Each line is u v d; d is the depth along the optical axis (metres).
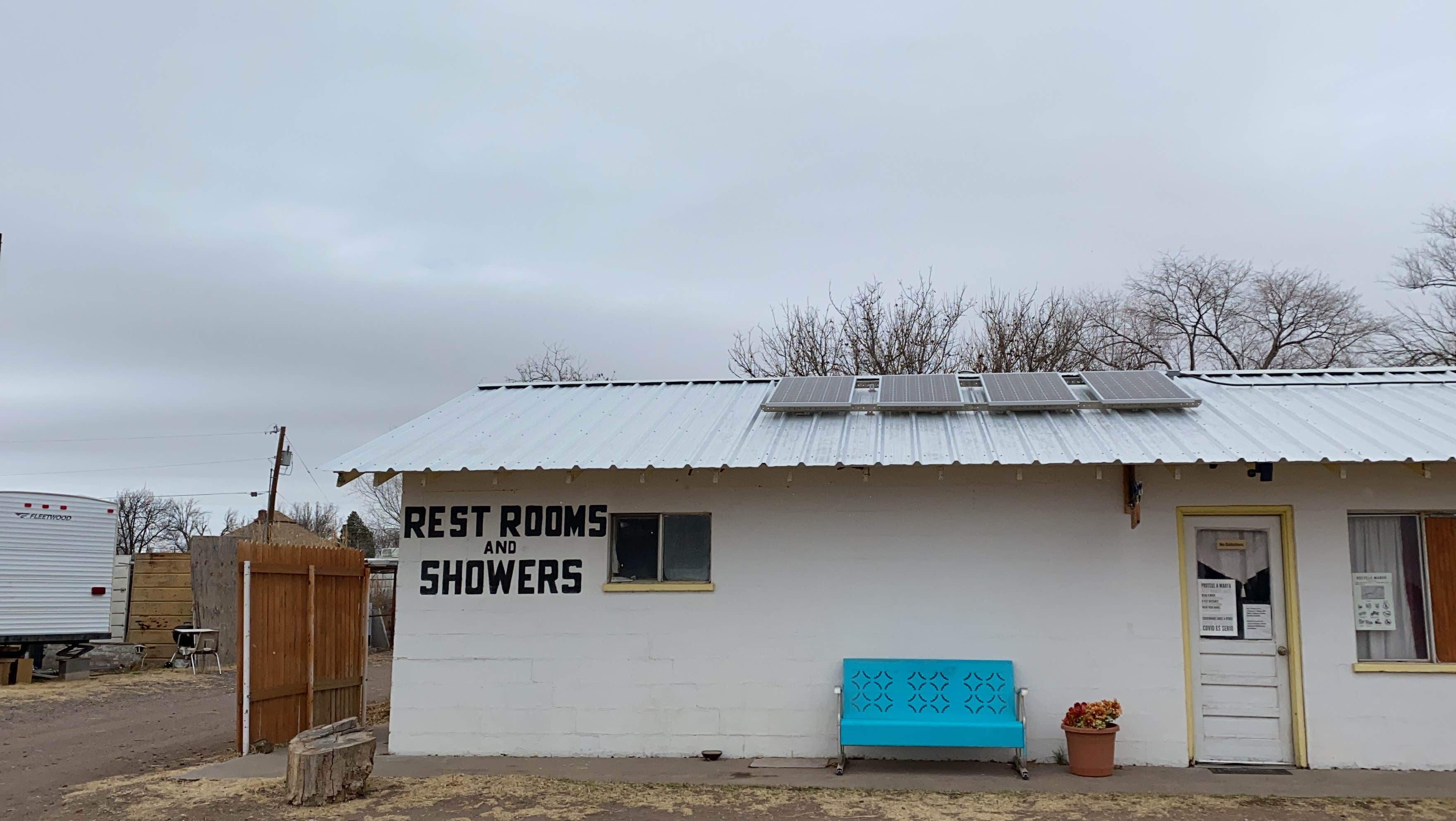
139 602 23.20
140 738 12.84
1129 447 9.16
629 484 10.30
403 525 10.52
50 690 18.06
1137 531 9.66
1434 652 9.30
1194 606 9.62
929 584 9.84
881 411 10.73
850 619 9.88
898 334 26.72
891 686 9.53
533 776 9.16
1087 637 9.60
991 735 8.90
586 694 10.12
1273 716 9.45
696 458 9.53
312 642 11.55
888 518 9.95
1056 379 11.31
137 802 8.50
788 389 11.49
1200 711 9.53
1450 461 9.01
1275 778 8.90
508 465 9.61
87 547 20.14
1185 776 8.99
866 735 9.02
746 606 10.02
